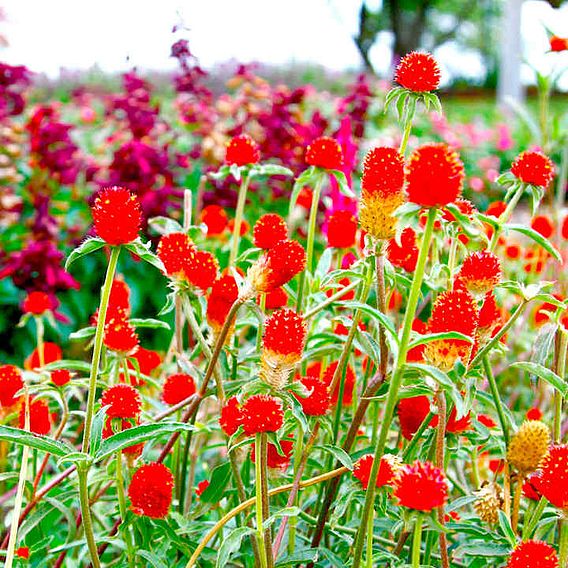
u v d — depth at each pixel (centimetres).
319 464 85
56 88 441
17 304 178
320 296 86
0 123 221
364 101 219
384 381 78
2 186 217
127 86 204
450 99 912
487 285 78
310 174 93
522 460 79
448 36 1140
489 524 81
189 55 186
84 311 183
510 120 524
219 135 229
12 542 76
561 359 83
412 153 69
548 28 135
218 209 128
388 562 82
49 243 136
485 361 81
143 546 79
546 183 82
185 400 83
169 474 78
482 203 337
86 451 73
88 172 194
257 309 77
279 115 201
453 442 79
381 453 71
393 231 76
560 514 75
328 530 83
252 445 79
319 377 94
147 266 190
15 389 86
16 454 95
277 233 85
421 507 68
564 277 129
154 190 182
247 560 83
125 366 87
